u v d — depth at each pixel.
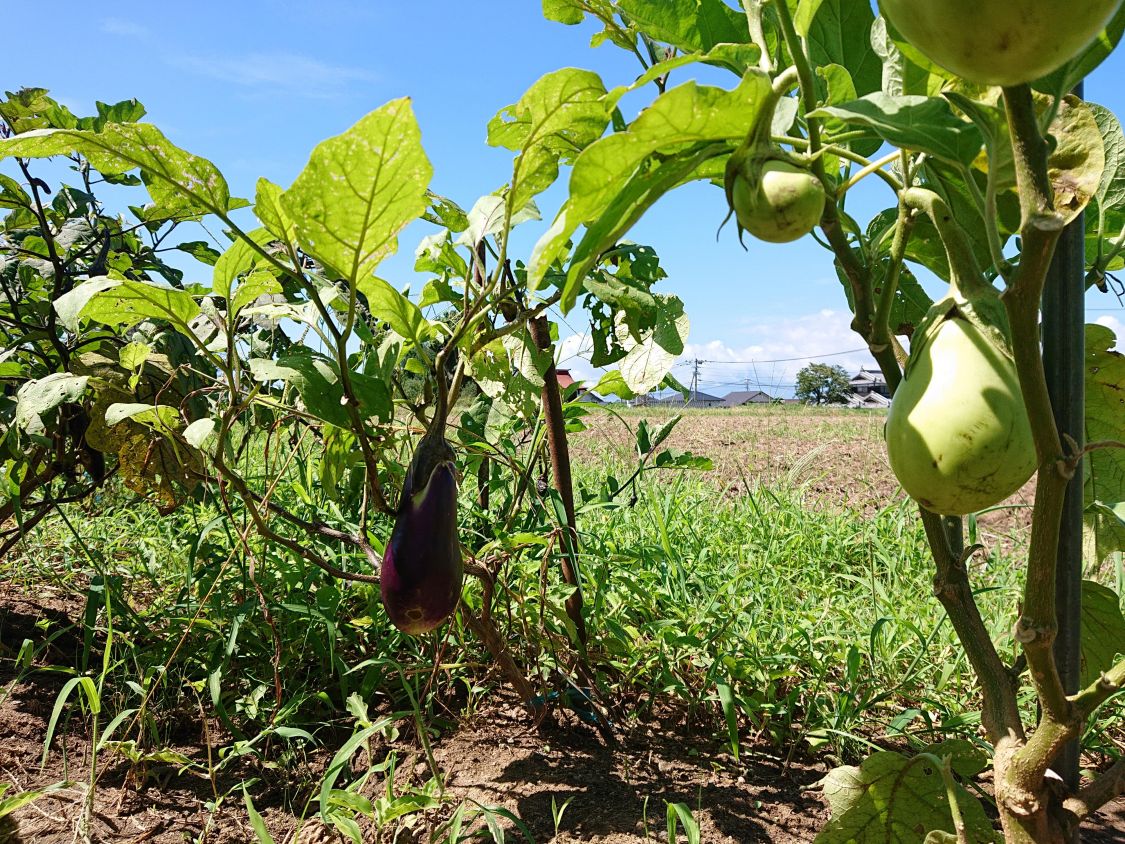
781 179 0.65
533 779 1.66
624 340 1.78
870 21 1.02
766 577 2.73
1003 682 0.84
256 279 1.45
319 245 0.96
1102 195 1.00
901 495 3.80
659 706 2.01
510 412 1.97
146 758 1.56
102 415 1.99
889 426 0.74
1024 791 0.77
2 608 2.48
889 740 1.85
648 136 0.68
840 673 2.22
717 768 1.72
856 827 1.05
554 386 1.87
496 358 1.73
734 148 0.74
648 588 2.33
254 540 2.35
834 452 8.90
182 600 2.30
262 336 2.39
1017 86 0.55
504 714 1.94
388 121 0.82
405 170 0.88
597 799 1.59
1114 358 1.05
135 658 1.90
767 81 0.67
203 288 2.50
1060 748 0.74
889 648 2.19
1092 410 1.10
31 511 2.98
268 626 2.06
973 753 1.16
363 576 1.58
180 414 1.74
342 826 1.33
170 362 2.16
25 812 1.54
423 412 1.46
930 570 2.92
